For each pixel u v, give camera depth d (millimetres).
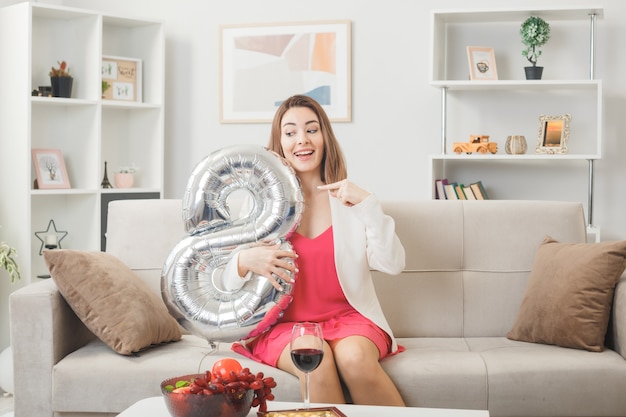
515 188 4469
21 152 4281
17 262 4293
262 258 2486
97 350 2588
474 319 2920
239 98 4859
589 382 2436
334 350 2393
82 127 4637
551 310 2678
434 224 2969
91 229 4617
